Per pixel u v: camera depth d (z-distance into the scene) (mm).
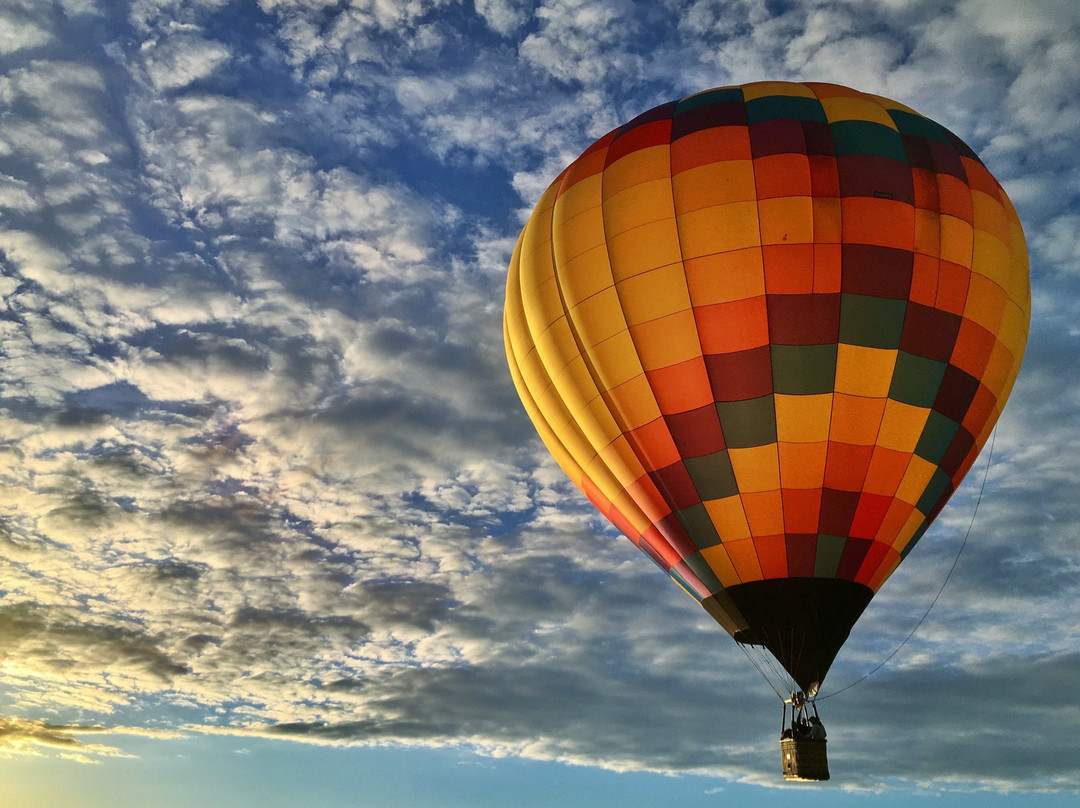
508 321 22844
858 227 18016
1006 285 19219
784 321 17828
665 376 18500
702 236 18344
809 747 17438
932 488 18719
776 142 18859
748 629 18312
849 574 18094
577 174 21031
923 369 18078
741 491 18141
